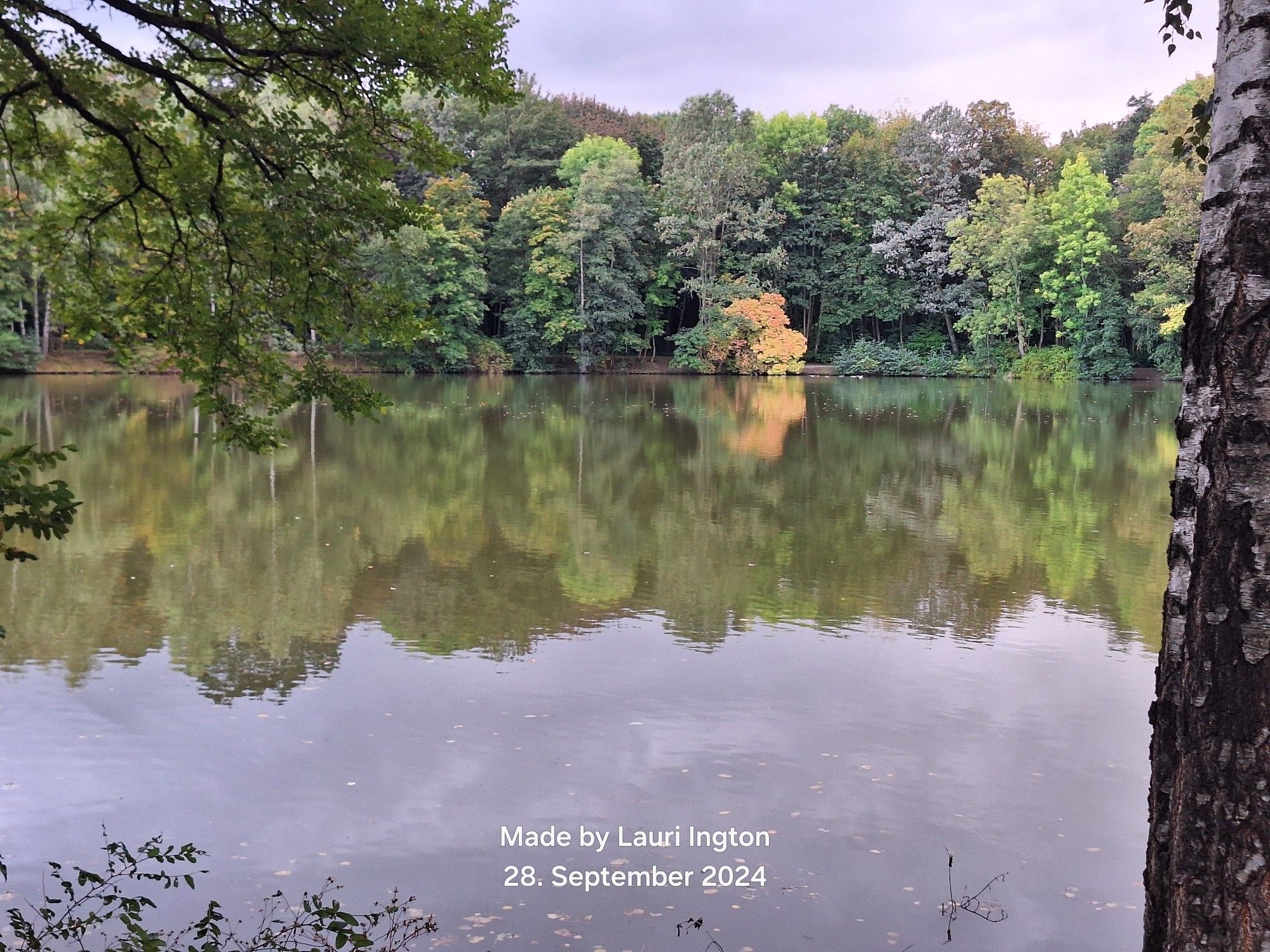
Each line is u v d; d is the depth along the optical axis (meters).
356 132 5.14
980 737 6.76
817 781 6.07
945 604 10.10
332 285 5.38
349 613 9.51
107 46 4.61
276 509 14.54
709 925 4.60
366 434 23.69
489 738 6.61
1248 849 2.32
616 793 5.88
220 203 5.01
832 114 65.25
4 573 10.70
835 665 8.20
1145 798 5.92
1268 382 2.36
